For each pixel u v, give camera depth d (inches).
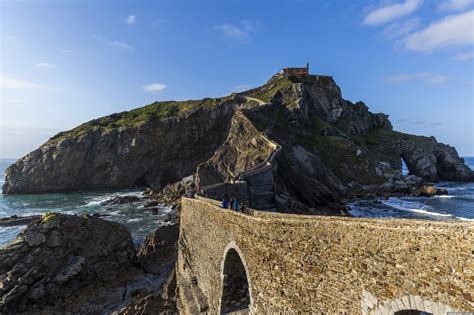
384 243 377.7
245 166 2945.4
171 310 959.6
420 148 4739.2
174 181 4707.2
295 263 498.3
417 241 344.8
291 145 3469.5
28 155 4589.1
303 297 481.1
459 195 3240.7
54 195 4247.0
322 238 458.6
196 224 980.6
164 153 4640.8
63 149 4451.3
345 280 422.0
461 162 4874.5
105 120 5319.9
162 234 1713.8
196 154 4685.0
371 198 3058.6
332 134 4355.3
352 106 5502.0
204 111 4564.5
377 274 381.4
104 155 4569.4
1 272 1129.4
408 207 2625.5
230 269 716.0
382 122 5590.6
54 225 1284.4
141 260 1471.5
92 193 4384.8
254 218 595.8
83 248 1320.1
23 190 4448.8
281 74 5378.9
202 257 893.2
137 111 5502.0
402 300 350.9
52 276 1184.2
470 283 295.9
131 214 2940.5
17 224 2605.8
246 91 5073.8
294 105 4320.9
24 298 1093.8
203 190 1815.9
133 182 4714.6
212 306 772.6
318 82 5216.5
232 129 3622.0
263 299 562.9
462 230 308.0
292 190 2837.1
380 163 3922.2
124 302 1148.5
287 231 517.3
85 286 1240.2
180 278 1016.9
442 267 319.6
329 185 3122.5
